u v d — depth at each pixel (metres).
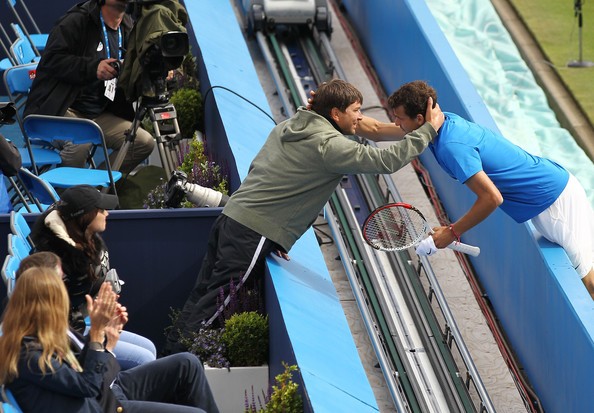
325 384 18.59
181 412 17.84
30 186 25.47
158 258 23.75
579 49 42.50
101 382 16.25
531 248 24.94
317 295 21.75
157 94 27.98
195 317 22.34
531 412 25.00
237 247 22.03
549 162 23.53
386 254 29.19
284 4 40.34
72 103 28.66
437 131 21.69
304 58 40.88
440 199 32.91
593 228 24.17
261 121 29.44
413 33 34.53
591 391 21.97
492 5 46.62
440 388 25.20
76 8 28.22
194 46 35.22
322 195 22.00
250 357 21.80
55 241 20.06
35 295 15.64
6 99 36.78
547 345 24.52
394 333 26.61
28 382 15.82
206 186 27.03
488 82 39.53
